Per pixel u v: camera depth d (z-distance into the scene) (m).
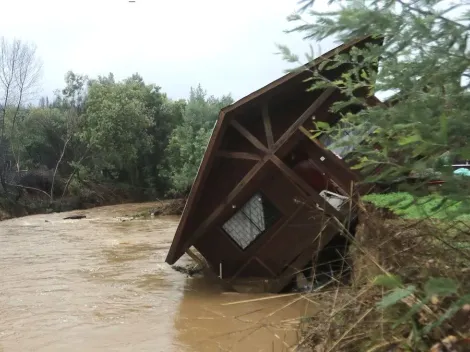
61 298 9.64
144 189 49.59
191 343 6.64
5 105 43.94
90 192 44.78
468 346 2.66
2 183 38.06
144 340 6.91
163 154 49.94
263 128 10.57
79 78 53.47
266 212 10.32
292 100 10.51
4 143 42.91
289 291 9.95
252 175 9.89
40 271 12.51
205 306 8.82
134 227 23.92
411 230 4.29
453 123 2.20
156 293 9.97
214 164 10.37
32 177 43.12
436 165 2.35
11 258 14.63
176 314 8.30
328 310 4.48
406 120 2.45
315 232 9.74
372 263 4.20
